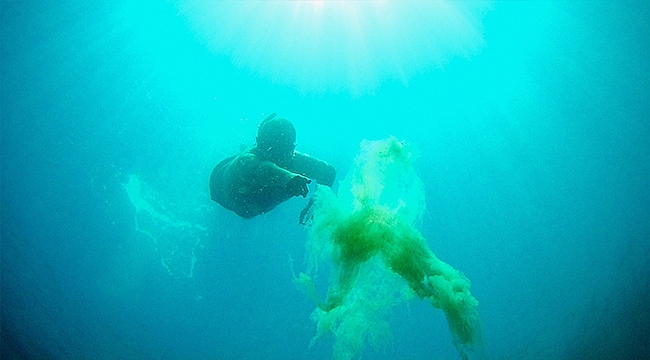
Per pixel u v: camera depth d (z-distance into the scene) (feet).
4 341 16.79
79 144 19.86
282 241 19.44
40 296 17.56
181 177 19.92
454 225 21.45
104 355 16.94
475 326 8.48
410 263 8.97
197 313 18.07
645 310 19.76
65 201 18.76
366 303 9.29
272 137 13.10
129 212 19.02
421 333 18.92
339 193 10.55
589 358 18.85
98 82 21.47
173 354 17.30
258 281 18.76
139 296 17.98
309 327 18.31
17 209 18.39
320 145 21.53
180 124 21.01
